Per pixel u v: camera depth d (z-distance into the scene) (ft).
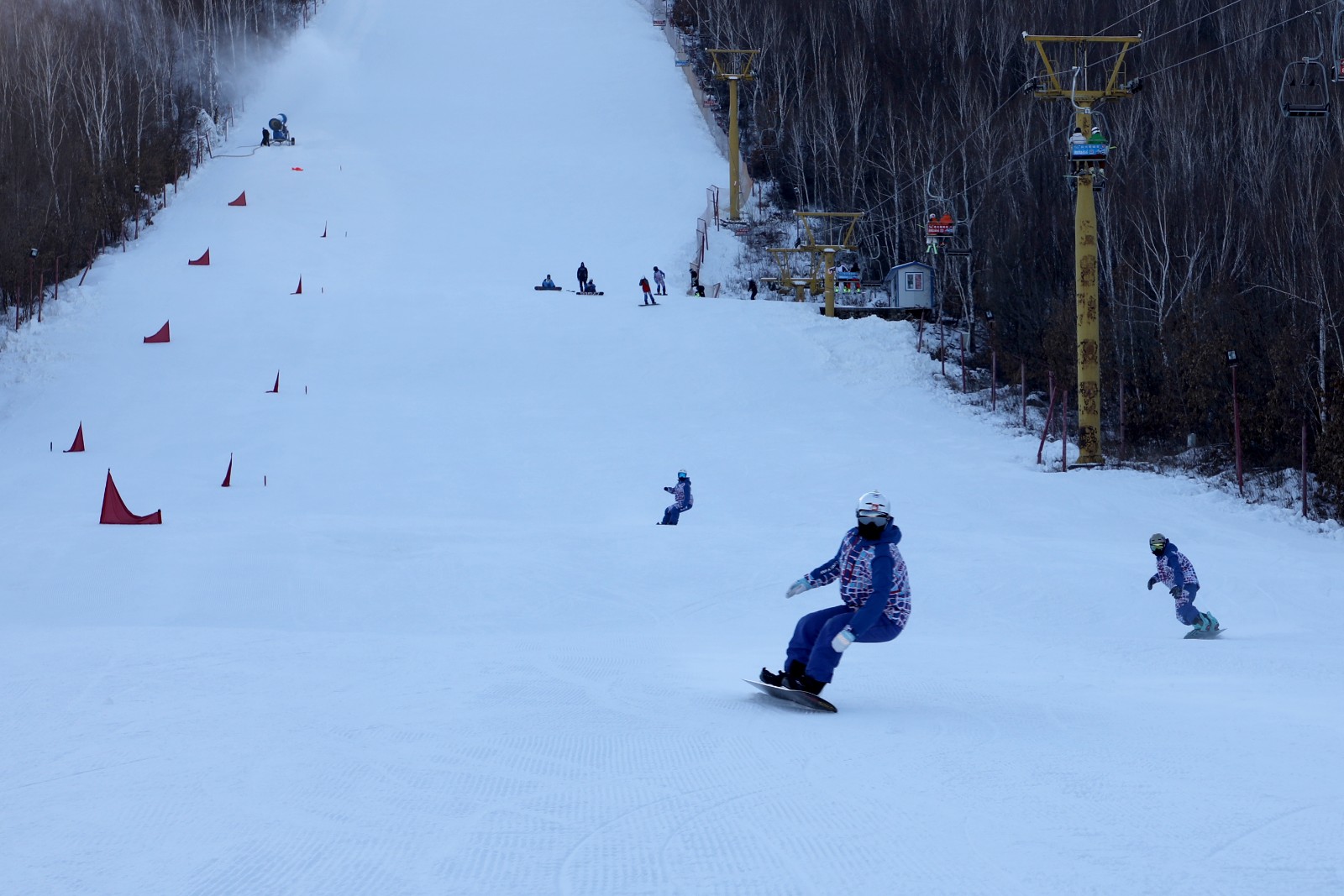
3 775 18.31
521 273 197.88
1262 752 19.29
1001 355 148.36
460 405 126.11
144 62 286.05
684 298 176.86
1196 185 157.48
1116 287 147.95
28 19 265.34
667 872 13.30
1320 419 97.30
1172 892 12.22
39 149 208.44
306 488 94.17
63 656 32.37
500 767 18.83
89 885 12.98
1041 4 286.46
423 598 54.85
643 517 84.58
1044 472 100.89
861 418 122.93
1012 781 17.35
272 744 20.62
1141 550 66.49
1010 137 208.23
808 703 23.99
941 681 28.81
